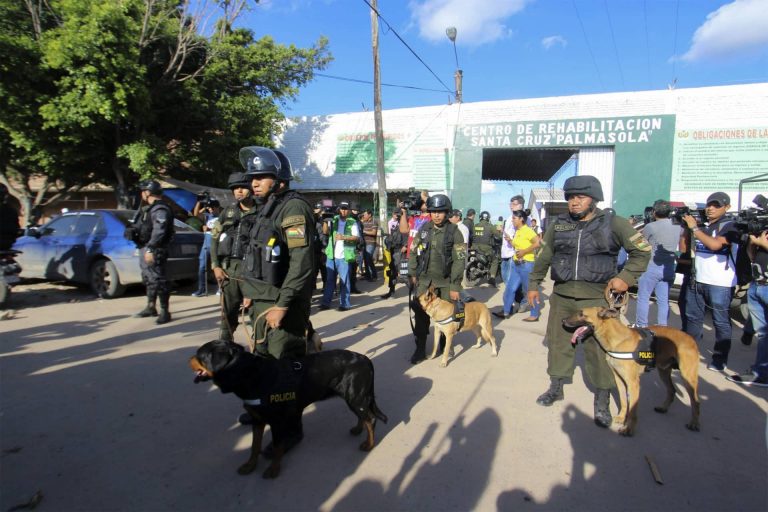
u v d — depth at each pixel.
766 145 12.87
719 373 4.82
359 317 7.18
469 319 5.16
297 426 3.14
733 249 5.05
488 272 11.25
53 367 4.52
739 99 13.06
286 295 2.85
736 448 3.20
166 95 12.04
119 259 7.62
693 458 3.06
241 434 3.30
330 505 2.52
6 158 11.89
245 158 3.15
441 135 16.25
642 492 2.67
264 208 3.14
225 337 4.39
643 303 6.02
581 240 3.70
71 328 5.94
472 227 12.21
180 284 9.75
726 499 2.61
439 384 4.38
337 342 5.79
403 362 5.05
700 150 13.50
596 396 3.58
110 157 12.05
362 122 17.34
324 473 2.84
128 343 5.30
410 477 2.80
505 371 4.79
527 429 3.46
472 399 4.02
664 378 3.77
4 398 3.80
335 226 7.70
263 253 3.11
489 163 20.91
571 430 3.46
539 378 4.59
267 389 2.67
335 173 17.83
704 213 5.46
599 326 3.36
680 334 3.55
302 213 2.99
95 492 2.60
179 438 3.22
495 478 2.79
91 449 3.05
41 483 2.67
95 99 9.64
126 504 2.50
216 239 4.43
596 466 2.95
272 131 15.22
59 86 10.04
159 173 13.12
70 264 8.10
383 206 13.20
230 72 13.33
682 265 5.59
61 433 3.25
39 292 8.52
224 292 4.38
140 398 3.85
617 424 3.55
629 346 3.33
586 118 14.56
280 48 13.73
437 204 4.94
